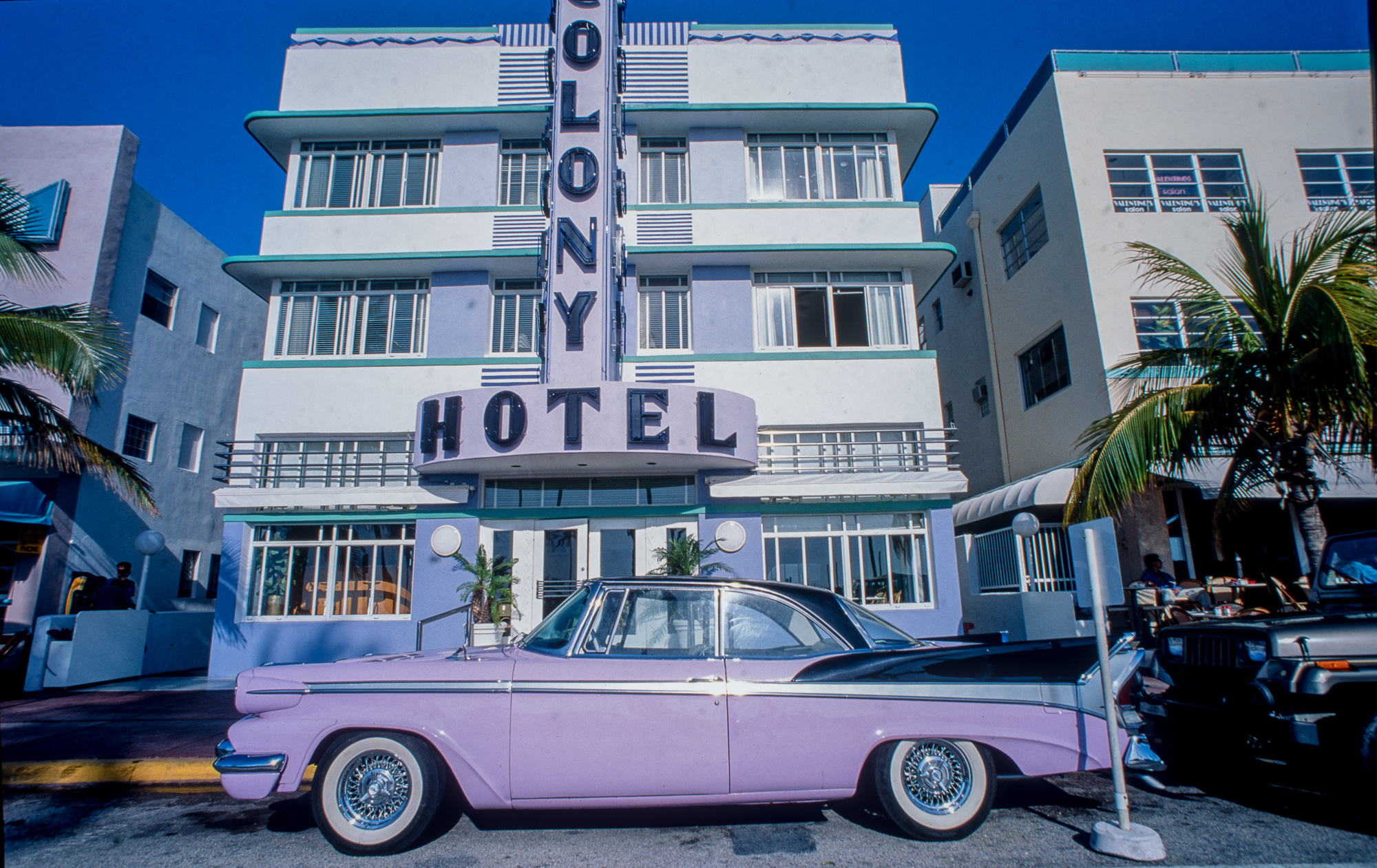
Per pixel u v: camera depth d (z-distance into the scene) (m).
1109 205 14.22
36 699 9.73
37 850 4.54
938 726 4.49
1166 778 5.94
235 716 8.33
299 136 14.55
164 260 17.19
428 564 11.93
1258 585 10.09
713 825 4.84
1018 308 16.39
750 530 12.18
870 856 4.29
